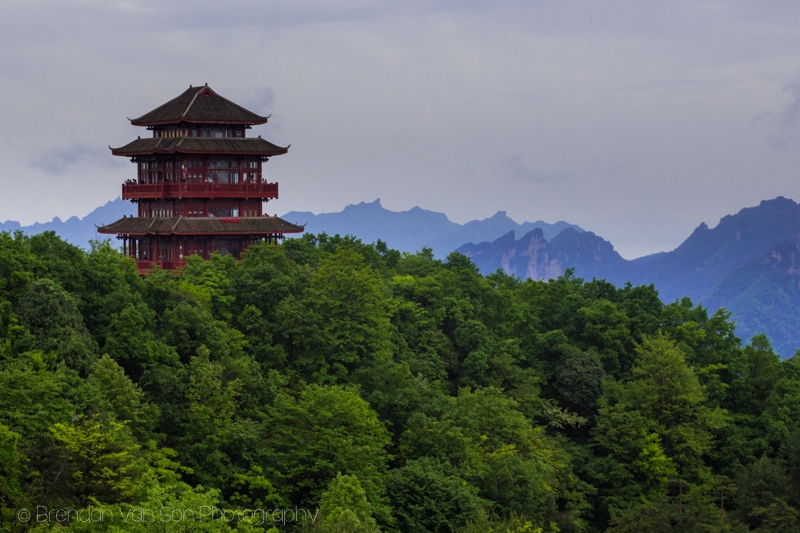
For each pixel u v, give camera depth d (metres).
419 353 165.50
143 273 177.62
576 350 174.62
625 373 179.88
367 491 113.88
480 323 172.88
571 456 155.62
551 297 193.38
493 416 143.38
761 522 145.50
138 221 183.38
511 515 122.25
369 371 142.75
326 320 148.75
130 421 102.62
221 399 117.00
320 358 143.00
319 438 116.25
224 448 114.50
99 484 86.88
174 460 111.50
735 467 161.25
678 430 159.00
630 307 190.88
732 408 177.38
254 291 151.38
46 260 127.38
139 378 117.62
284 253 175.00
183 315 130.00
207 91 185.50
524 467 133.00
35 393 95.12
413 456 132.00
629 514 142.50
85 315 125.12
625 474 153.00
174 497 87.19
